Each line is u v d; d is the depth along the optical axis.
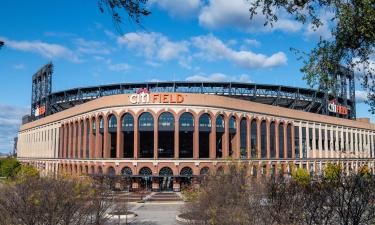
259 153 105.38
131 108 97.88
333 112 146.88
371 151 161.00
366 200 20.34
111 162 98.31
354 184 21.02
